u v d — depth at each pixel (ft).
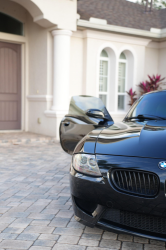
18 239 7.88
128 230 7.03
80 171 7.68
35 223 8.91
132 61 30.71
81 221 7.82
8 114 28.40
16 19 28.14
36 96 27.27
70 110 12.21
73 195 7.90
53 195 11.50
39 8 23.15
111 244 7.64
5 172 14.99
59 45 24.93
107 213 7.35
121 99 31.63
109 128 9.41
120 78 31.30
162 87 32.30
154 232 6.88
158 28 33.04
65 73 25.29
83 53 27.76
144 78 32.17
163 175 6.59
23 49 28.71
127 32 28.35
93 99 11.96
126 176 7.00
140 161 6.95
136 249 7.40
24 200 10.93
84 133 11.25
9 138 24.40
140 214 6.95
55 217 9.37
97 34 27.58
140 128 8.73
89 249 7.37
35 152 20.38
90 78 27.91
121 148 7.53
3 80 27.84
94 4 32.27
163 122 9.25
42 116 27.02
